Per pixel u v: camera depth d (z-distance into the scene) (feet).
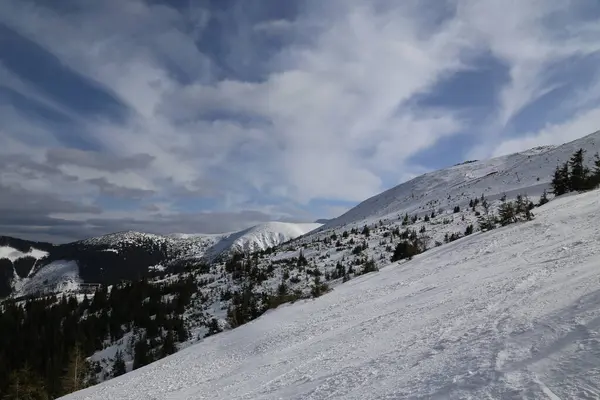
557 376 14.98
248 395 33.17
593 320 18.76
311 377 31.55
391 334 37.24
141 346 326.85
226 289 470.39
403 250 186.80
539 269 42.24
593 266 33.42
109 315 437.17
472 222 517.55
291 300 115.14
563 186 184.85
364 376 25.62
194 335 355.97
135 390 58.44
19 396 186.39
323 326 61.72
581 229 69.82
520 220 102.37
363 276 119.65
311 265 497.87
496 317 26.71
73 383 163.43
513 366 17.17
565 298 24.79
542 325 20.93
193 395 42.52
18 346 339.98
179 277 556.92
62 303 462.19
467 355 20.94
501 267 55.67
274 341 64.54
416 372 21.95
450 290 50.78
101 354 357.20
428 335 30.30
